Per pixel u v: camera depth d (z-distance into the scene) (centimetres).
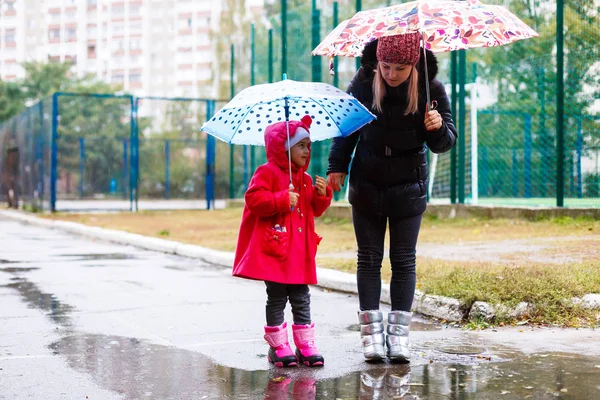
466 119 2031
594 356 513
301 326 521
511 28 523
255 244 514
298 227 521
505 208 1577
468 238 1279
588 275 727
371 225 542
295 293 525
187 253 1267
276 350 515
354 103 514
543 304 642
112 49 10269
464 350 539
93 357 543
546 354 520
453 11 514
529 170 2006
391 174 530
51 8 9806
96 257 1262
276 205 502
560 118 1483
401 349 512
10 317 708
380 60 506
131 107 2670
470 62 1914
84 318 702
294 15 2192
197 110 3562
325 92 509
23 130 3030
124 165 3497
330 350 557
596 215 1424
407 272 535
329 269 924
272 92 507
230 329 645
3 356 548
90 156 3684
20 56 9719
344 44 558
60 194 3669
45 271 1062
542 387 437
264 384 465
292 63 2211
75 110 3769
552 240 1166
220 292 857
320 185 526
